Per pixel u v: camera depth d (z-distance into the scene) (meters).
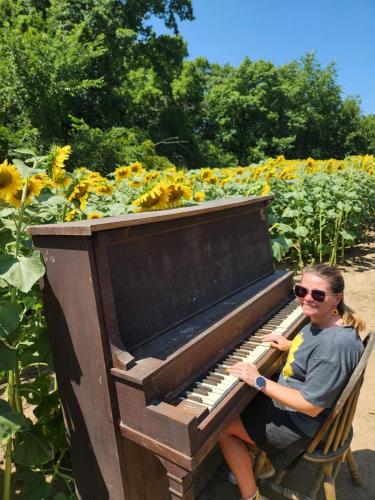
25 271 1.79
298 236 7.14
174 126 32.50
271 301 2.97
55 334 1.97
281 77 50.97
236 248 2.95
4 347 1.94
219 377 2.03
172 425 1.62
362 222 9.32
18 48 16.50
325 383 1.92
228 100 42.84
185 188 3.18
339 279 2.06
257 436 2.13
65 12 22.78
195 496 2.62
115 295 1.87
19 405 2.40
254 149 42.72
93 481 2.07
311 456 2.07
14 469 2.76
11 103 16.97
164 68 34.84
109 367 1.79
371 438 3.14
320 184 7.60
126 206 3.78
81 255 1.73
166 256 2.23
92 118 22.83
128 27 30.36
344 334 1.98
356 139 52.97
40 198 2.28
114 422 1.83
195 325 2.25
